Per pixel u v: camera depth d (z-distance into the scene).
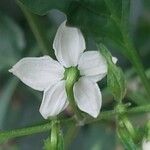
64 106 0.11
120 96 0.11
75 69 0.11
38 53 0.17
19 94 0.17
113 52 0.16
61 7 0.11
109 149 0.17
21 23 0.17
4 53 0.17
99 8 0.12
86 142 0.17
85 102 0.11
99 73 0.11
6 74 0.17
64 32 0.11
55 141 0.11
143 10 0.17
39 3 0.11
